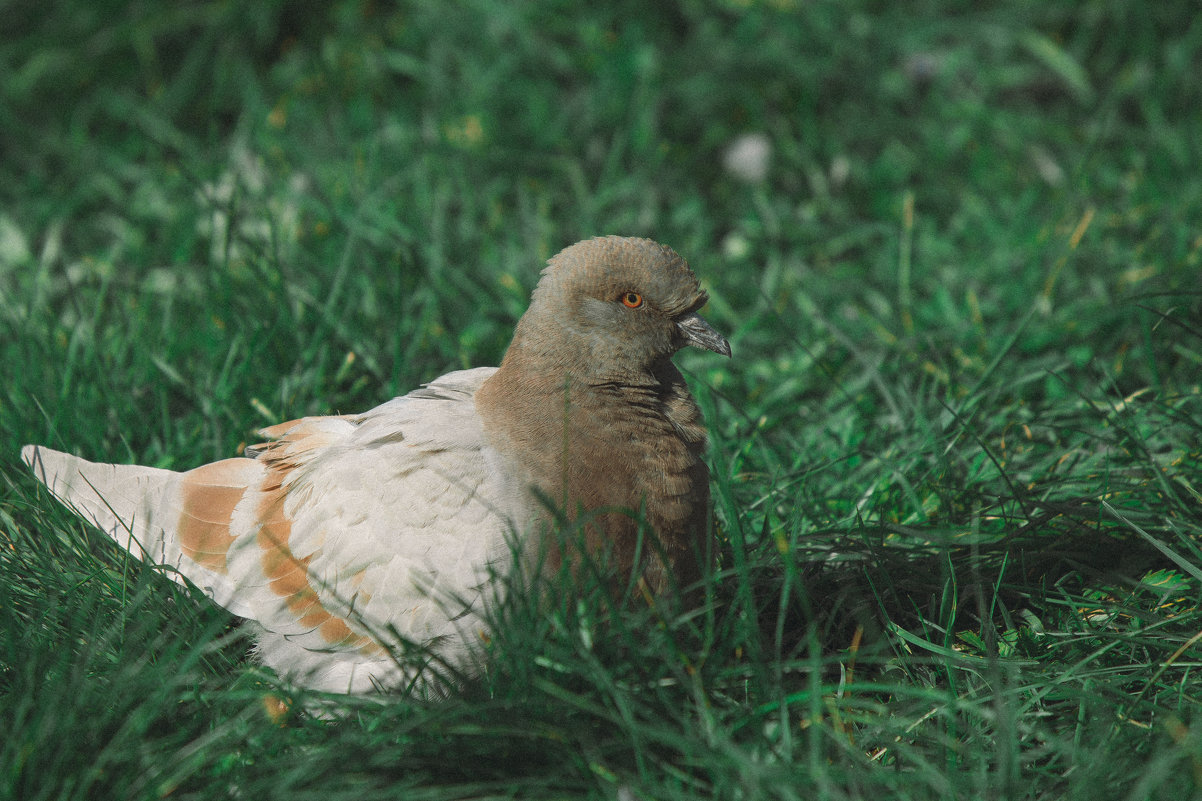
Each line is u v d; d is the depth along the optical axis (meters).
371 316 6.91
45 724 3.89
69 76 9.62
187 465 5.86
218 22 9.72
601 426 4.60
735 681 4.31
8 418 5.88
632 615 4.28
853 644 4.26
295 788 3.87
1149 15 9.47
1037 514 5.25
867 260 8.16
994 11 9.54
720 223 8.56
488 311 7.04
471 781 3.98
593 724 4.11
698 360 6.87
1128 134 8.65
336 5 9.82
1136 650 4.53
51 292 7.57
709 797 3.90
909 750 3.92
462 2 9.50
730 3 9.47
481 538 4.44
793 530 4.66
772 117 9.15
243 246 7.24
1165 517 4.96
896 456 5.77
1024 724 4.11
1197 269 6.98
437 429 4.66
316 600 4.62
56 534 5.03
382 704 4.25
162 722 4.15
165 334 6.63
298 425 5.15
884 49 9.26
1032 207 8.23
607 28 9.59
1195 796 3.62
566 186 8.65
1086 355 6.58
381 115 9.20
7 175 9.11
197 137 9.38
